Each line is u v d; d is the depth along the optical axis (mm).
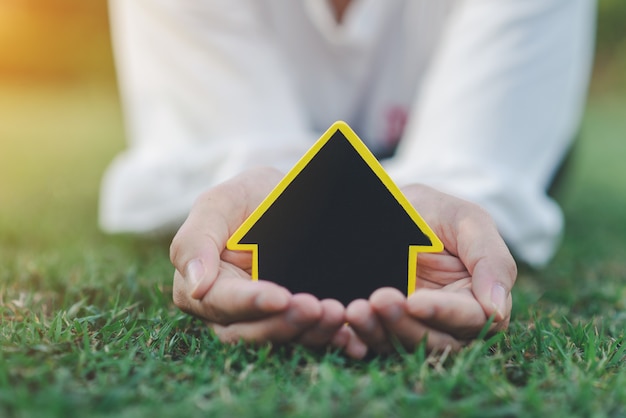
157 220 2428
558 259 2568
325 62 2762
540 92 2354
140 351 1277
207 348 1257
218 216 1268
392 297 1122
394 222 1242
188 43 2430
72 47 12344
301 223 1241
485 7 2367
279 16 2666
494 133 2270
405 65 2783
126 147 6266
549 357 1293
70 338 1282
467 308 1165
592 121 9227
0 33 12492
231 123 2381
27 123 8258
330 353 1230
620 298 1904
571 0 2428
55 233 2742
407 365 1157
